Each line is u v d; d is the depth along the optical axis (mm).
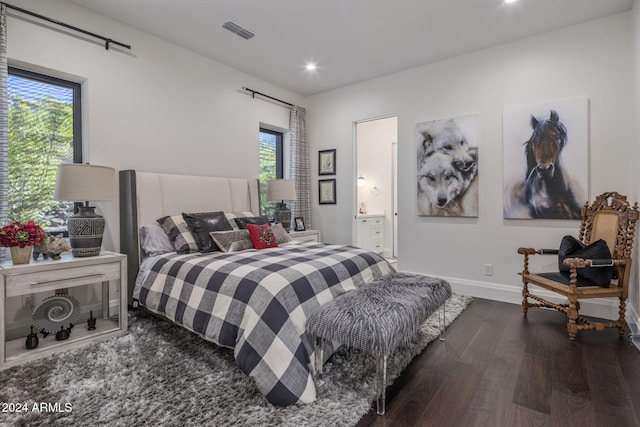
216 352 2100
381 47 3494
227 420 1460
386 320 1634
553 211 3121
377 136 6133
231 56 3729
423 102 3941
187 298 2156
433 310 2080
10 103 2562
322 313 1740
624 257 2486
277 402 1559
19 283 2006
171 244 2895
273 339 1663
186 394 1651
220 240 2805
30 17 2480
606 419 1502
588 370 1950
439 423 1473
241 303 1836
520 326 2666
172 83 3422
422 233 3975
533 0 2668
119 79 3012
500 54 3414
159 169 3311
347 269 2311
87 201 2408
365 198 6227
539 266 3240
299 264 2154
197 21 3010
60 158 2809
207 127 3752
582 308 2963
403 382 1817
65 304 2254
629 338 2420
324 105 4867
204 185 3514
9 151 2561
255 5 2762
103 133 2910
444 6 2764
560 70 3098
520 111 3279
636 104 2631
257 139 4332
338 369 1917
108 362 1979
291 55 3697
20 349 2076
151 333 2416
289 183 4211
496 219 3457
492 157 3471
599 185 2936
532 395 1692
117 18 2955
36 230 2152
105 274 2393
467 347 2268
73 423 1437
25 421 1444
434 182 3828
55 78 2760
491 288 3486
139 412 1508
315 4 2748
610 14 2863
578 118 2998
